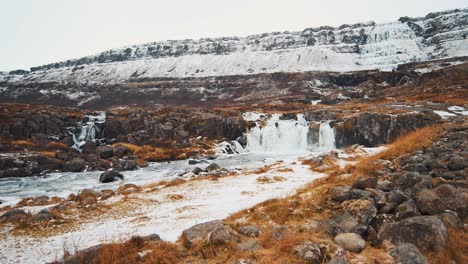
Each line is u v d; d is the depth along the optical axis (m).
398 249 8.77
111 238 14.53
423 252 9.12
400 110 60.16
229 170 34.81
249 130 69.06
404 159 18.84
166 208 19.77
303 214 12.34
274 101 146.62
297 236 9.82
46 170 48.56
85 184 39.59
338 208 12.23
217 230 10.54
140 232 15.19
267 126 69.19
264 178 26.97
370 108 69.75
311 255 8.59
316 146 64.12
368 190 13.18
